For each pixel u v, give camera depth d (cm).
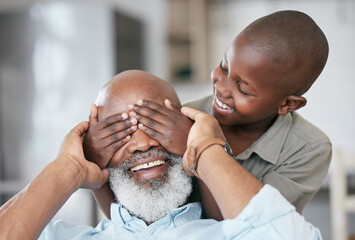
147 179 105
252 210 83
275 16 101
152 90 106
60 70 369
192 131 98
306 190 114
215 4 427
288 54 97
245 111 103
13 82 377
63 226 113
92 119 107
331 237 301
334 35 400
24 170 378
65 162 98
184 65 423
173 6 421
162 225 108
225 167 88
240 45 99
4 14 376
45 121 372
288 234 83
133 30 407
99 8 363
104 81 363
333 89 402
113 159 104
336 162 233
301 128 117
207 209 110
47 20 370
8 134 379
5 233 84
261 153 113
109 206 121
